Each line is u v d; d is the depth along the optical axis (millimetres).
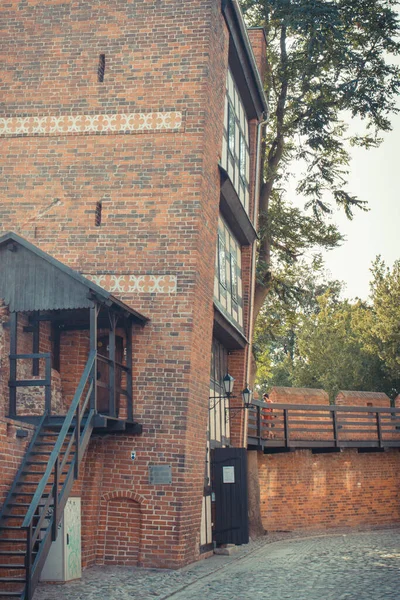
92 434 15836
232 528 19188
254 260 24031
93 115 17578
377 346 42438
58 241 17141
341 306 54312
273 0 25344
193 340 16406
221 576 14266
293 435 27500
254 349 27172
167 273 16609
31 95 17875
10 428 12656
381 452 29609
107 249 16938
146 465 15891
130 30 17828
